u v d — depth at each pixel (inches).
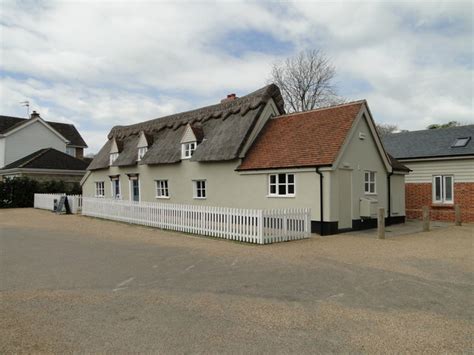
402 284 328.8
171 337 214.4
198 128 906.7
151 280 336.8
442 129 1056.8
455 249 502.0
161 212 720.3
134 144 1117.7
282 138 766.5
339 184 661.9
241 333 220.7
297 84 1900.8
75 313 252.7
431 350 200.8
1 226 745.0
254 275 354.6
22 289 309.4
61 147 1849.2
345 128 682.2
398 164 884.6
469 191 884.0
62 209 1043.9
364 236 623.2
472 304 276.8
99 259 427.2
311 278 345.1
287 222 570.3
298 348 201.8
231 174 797.9
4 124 1738.4
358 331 225.1
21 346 202.1
